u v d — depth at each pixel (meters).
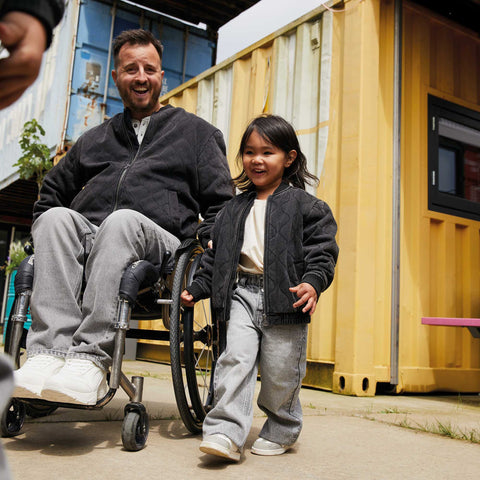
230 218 1.61
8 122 8.34
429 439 1.82
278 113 3.78
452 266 3.51
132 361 4.98
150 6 6.87
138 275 1.44
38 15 0.52
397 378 3.08
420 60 3.49
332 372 3.09
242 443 1.38
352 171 3.07
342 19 3.37
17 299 1.50
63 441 1.51
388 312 3.14
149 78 1.86
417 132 3.41
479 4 3.54
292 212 1.53
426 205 3.40
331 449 1.62
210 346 1.84
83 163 1.88
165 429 1.78
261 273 1.54
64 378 1.31
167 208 1.79
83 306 1.46
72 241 1.53
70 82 5.86
